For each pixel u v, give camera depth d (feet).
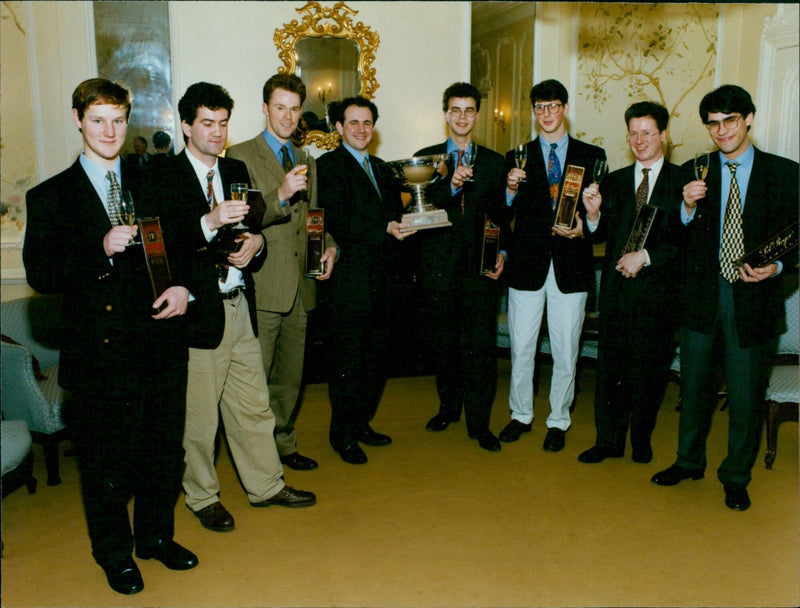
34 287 6.40
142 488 7.42
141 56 13.15
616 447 10.55
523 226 10.64
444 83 15.19
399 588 7.11
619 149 16.85
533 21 16.62
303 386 14.28
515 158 9.71
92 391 6.57
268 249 9.14
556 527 8.42
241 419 8.59
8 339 9.75
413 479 9.86
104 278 6.50
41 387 10.11
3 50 12.40
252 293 8.34
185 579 7.31
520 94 17.57
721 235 8.69
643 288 9.74
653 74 16.70
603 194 10.18
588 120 16.48
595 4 16.17
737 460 8.95
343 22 14.16
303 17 13.96
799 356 11.81
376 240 9.99
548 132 10.41
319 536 8.21
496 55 18.97
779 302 8.66
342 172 9.97
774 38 15.52
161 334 7.00
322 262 9.60
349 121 9.90
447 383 11.77
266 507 9.00
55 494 9.61
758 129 16.08
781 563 7.60
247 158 9.11
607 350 10.23
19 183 12.80
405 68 14.87
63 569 7.58
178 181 7.42
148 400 7.14
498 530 8.34
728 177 8.66
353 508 8.95
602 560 7.66
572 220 9.64
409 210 10.44
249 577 7.34
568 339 10.74
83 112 6.38
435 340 11.41
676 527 8.43
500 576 7.33
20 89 12.59
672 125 16.92
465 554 7.79
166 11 13.17
